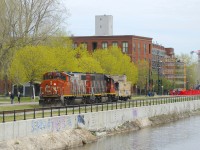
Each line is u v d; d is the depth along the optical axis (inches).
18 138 1742.1
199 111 4384.8
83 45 5703.7
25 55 3356.3
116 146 2095.2
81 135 2117.4
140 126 2839.6
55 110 2442.2
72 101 2758.4
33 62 3368.6
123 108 2726.4
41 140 1836.9
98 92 3127.5
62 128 2033.7
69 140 1996.8
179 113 3806.6
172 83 7037.4
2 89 4763.8
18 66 3358.8
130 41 5949.8
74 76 2802.7
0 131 1648.6
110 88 3341.5
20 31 3179.1
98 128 2363.4
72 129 2108.8
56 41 3663.9
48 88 2659.9
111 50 4997.5
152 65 7062.0
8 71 3437.5
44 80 2684.5
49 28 3476.9
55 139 1915.6
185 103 4047.7
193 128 2908.5
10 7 3117.6
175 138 2431.1
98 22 6683.1
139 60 6127.0
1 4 3080.7
